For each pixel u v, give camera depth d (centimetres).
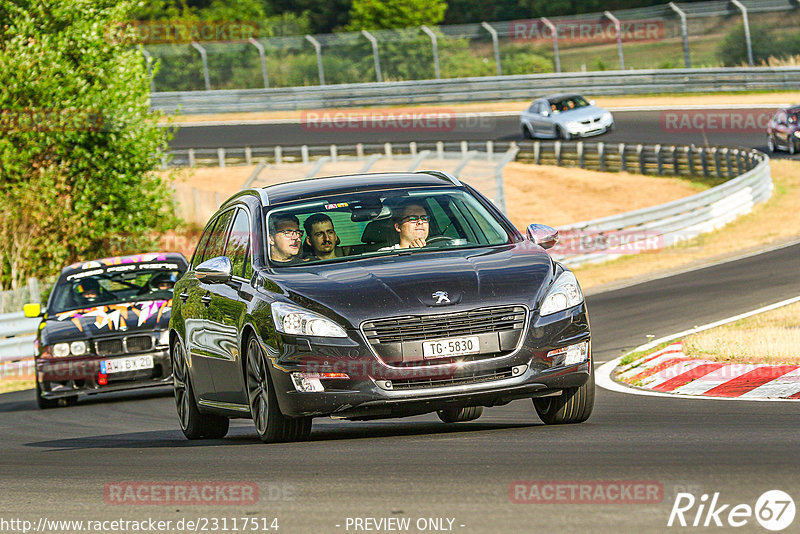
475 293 2548
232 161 16050
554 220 12412
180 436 3500
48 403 5038
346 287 2581
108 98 8769
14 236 8619
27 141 8444
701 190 12850
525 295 2570
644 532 1540
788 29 19275
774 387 3362
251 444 2788
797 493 1716
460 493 1872
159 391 5466
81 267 5384
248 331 2745
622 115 16888
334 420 3616
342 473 2162
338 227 2862
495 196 11894
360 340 2497
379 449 2462
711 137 14938
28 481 2466
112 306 5016
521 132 16462
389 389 2491
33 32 8575
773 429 2483
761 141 14388
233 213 3142
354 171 14112
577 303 2639
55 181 8706
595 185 13712
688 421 2741
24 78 8412
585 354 2625
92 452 3023
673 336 4906
